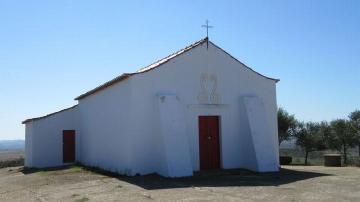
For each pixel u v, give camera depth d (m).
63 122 26.06
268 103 20.36
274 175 16.97
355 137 33.47
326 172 18.00
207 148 18.66
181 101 18.06
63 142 25.97
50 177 18.53
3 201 13.20
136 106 17.14
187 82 18.31
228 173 17.44
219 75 19.14
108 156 20.00
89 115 23.58
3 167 31.45
